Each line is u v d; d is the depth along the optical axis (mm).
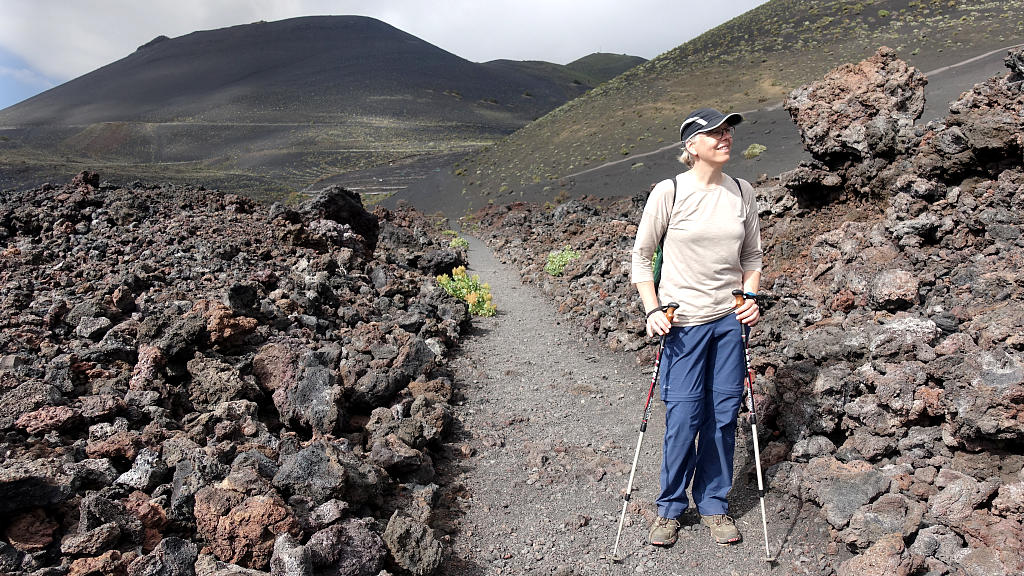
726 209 3459
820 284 7082
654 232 3561
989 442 3742
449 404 6281
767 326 6324
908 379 4148
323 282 8656
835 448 4293
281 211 13680
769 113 60656
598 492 4484
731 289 3545
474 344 8938
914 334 4559
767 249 9367
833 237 7918
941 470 3734
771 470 4320
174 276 8094
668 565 3611
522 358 8180
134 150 156500
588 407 6266
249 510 3107
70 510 3117
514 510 4273
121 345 4914
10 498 2918
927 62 61562
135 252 9641
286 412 4738
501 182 70375
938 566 3219
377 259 15023
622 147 67125
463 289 12055
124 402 4258
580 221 31562
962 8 79125
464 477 4754
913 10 84938
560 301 12109
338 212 15992
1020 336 4113
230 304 6480
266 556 3072
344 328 7828
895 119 8523
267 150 145000
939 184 6980
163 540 2990
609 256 13430
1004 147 6652
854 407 4246
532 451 5188
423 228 45062
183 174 113625
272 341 6086
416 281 12633
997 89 7180
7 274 7656
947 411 3891
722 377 3633
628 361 7797
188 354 4934
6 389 4160
